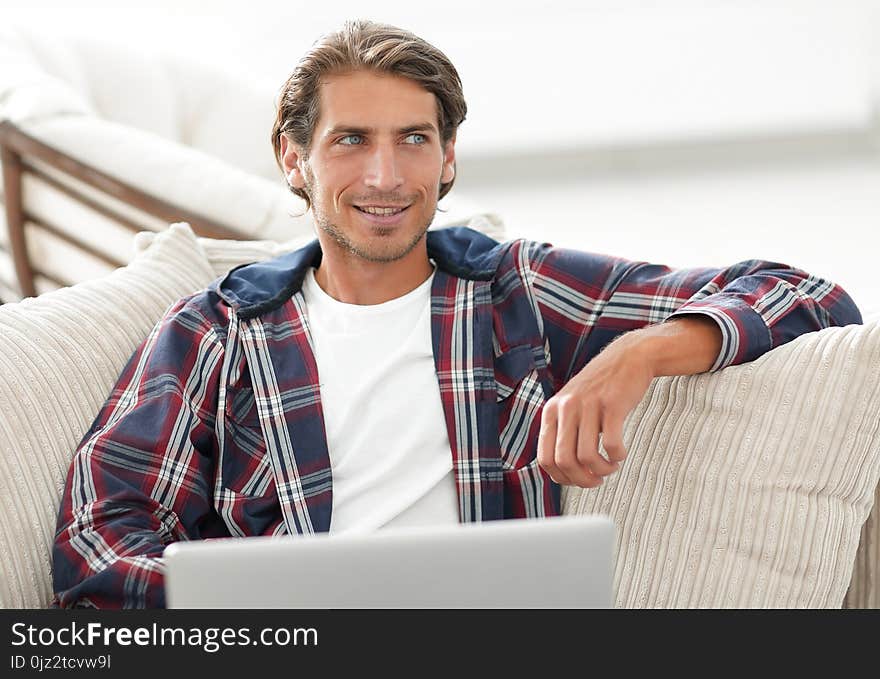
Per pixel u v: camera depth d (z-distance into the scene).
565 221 9.09
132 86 5.73
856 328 2.23
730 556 2.23
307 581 1.55
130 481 2.43
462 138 10.62
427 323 2.64
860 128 11.12
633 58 10.51
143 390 2.54
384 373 2.58
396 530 1.55
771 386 2.23
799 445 2.19
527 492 2.51
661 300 2.57
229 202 4.08
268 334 2.63
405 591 1.56
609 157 10.98
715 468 2.27
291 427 2.54
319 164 2.57
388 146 2.52
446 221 3.50
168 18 9.48
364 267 2.64
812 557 2.15
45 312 2.69
